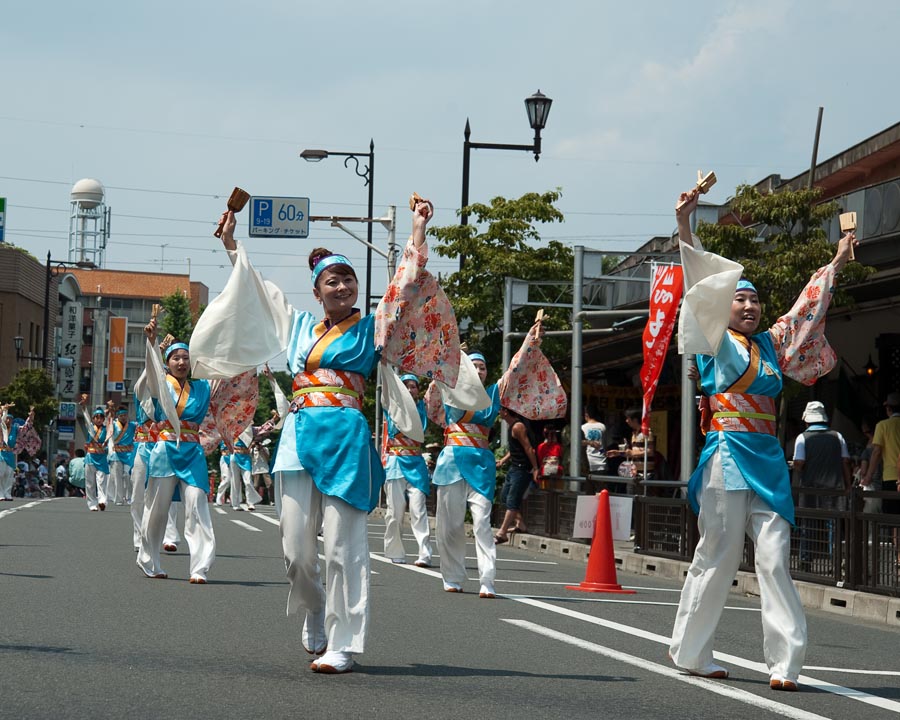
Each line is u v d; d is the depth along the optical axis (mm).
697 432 17438
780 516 6738
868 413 20219
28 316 61875
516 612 9695
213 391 10594
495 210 27016
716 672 6852
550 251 27172
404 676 6414
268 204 30234
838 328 21109
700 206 20094
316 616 6910
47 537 15938
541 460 19750
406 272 6812
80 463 37469
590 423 20906
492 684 6281
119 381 81375
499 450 21797
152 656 6766
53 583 10438
